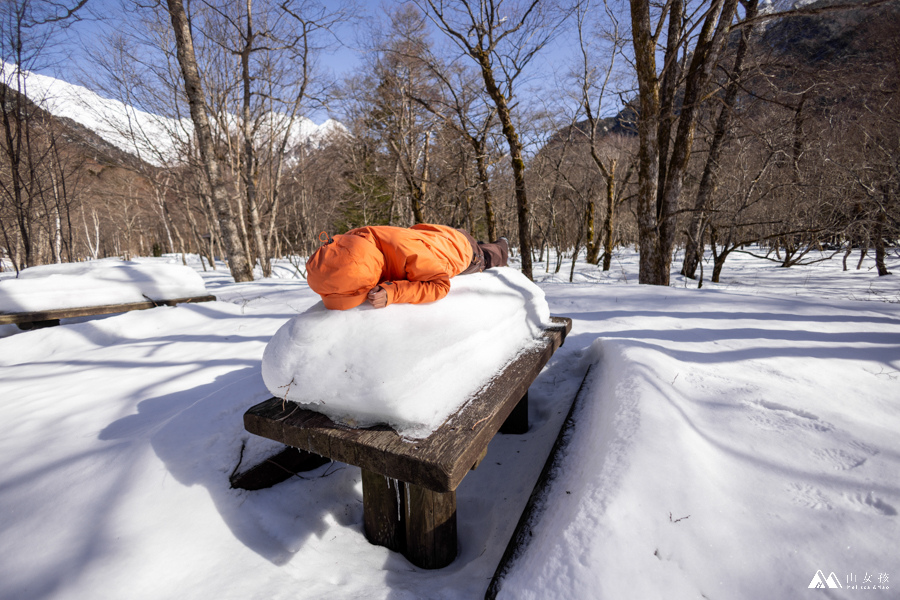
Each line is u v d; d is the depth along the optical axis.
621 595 1.23
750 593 1.25
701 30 7.22
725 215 10.40
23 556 1.51
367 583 1.64
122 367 3.50
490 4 8.54
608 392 2.38
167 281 5.68
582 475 1.77
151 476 1.85
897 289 7.89
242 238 15.02
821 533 1.41
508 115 9.50
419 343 1.62
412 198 14.82
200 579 1.50
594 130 13.78
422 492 1.75
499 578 1.45
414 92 12.00
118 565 1.47
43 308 4.89
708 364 2.85
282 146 15.45
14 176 9.73
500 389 1.92
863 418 2.10
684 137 7.46
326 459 2.32
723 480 1.69
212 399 2.37
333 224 22.00
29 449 2.17
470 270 2.54
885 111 9.69
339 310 1.67
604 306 4.82
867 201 9.33
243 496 1.89
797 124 9.30
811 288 8.53
